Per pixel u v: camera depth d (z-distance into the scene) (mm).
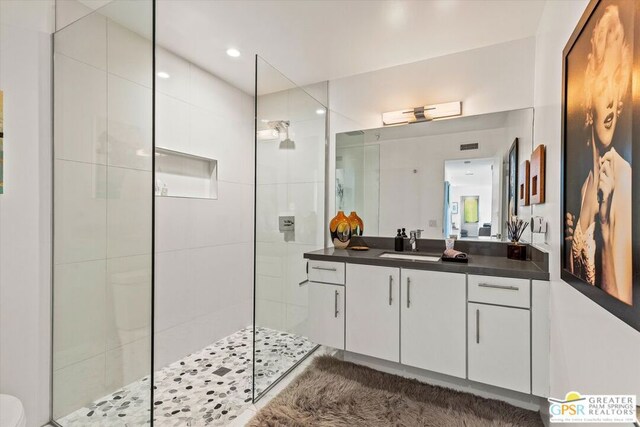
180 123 2477
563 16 1375
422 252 2480
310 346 2473
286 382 2109
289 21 2008
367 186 2758
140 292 1402
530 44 2162
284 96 2355
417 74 2547
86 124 1575
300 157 2562
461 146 2414
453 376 1945
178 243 2469
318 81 2924
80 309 1627
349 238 2717
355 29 2092
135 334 1432
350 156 2822
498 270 1706
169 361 2373
